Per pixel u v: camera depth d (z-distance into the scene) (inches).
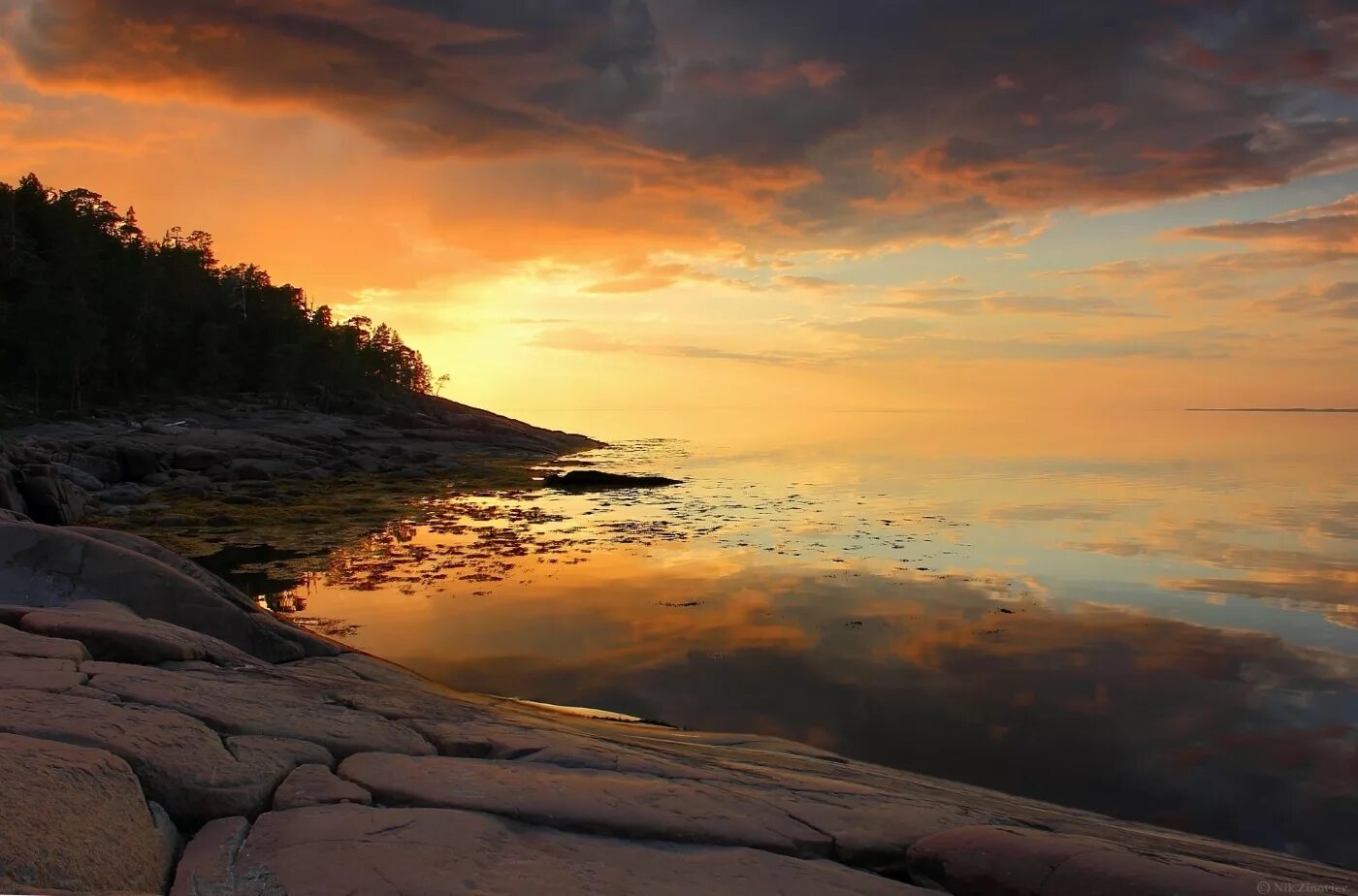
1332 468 2218.3
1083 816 267.9
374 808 173.8
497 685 447.8
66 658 235.3
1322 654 507.8
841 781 259.6
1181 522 1162.0
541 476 2162.9
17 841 125.0
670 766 234.8
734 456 3093.0
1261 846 275.4
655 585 726.5
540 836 170.1
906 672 471.2
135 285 3147.1
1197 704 416.8
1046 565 820.6
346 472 2155.5
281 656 368.8
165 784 167.5
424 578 763.4
